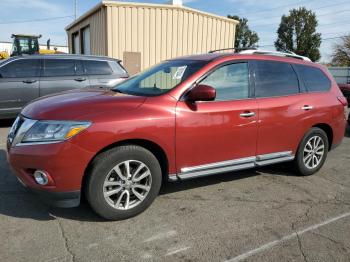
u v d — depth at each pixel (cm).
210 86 370
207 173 405
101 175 335
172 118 366
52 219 355
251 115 425
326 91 529
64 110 335
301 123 482
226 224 360
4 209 373
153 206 394
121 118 339
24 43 1873
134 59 1302
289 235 342
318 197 441
